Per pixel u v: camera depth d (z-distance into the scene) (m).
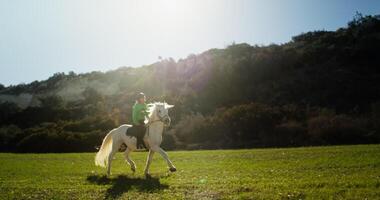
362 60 71.25
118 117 58.75
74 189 14.91
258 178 15.79
